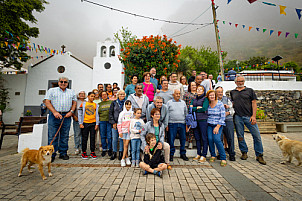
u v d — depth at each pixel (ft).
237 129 14.38
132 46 28.60
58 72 50.65
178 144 15.49
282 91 35.35
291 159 12.85
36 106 49.73
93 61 49.32
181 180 9.84
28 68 50.75
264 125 28.84
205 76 19.19
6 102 50.03
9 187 8.91
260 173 10.94
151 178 10.14
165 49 28.14
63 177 10.32
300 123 32.09
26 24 40.91
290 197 7.82
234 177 10.25
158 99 12.48
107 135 15.76
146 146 11.25
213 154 13.55
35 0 40.78
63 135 14.37
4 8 36.65
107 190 8.55
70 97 14.61
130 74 29.45
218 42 33.53
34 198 7.73
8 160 14.33
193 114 13.66
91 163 13.19
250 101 14.03
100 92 19.54
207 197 7.85
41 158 9.89
